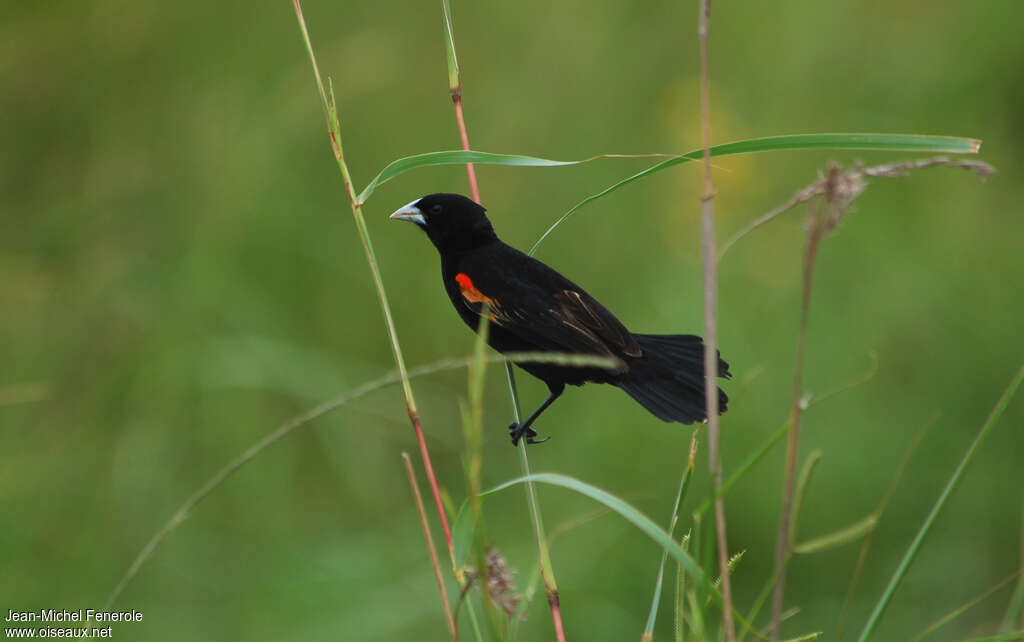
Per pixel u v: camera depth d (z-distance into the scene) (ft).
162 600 32.42
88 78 38.60
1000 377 38.45
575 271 43.37
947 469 36.22
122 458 34.63
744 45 47.34
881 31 47.78
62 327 36.91
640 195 44.60
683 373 23.15
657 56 46.47
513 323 23.32
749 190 43.60
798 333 39.14
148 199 39.09
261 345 36.96
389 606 32.04
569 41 44.91
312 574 33.24
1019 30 46.14
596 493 13.78
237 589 32.91
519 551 34.65
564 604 32.83
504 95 43.47
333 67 40.83
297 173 40.73
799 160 44.83
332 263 40.75
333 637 31.07
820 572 34.76
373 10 42.55
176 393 36.32
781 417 36.81
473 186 20.58
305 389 37.14
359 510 37.65
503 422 40.57
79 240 38.14
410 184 42.11
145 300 37.55
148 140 39.45
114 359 36.68
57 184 38.45
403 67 42.50
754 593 34.37
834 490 35.58
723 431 36.76
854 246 42.45
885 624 32.96
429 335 41.22
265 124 39.99
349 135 41.45
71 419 35.35
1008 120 47.21
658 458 36.96
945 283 41.01
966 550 34.42
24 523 32.04
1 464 33.19
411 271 41.42
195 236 38.14
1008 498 35.37
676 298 40.06
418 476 38.81
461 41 43.24
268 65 41.01
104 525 33.40
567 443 39.09
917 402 38.19
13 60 37.35
